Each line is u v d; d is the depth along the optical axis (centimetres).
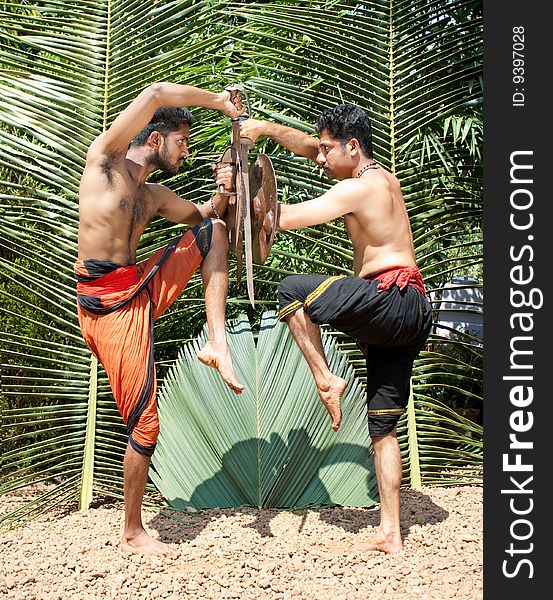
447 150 501
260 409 434
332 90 507
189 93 325
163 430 435
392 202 343
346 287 333
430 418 474
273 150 510
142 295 342
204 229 349
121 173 335
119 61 477
